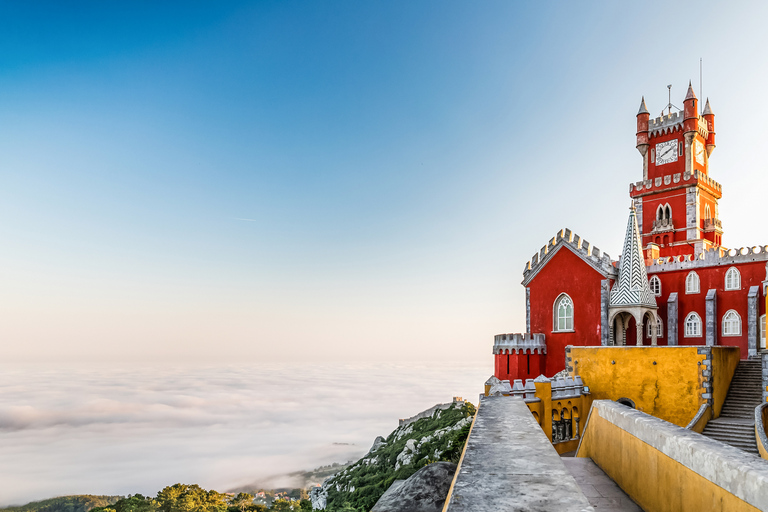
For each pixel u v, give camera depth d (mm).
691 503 7699
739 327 45969
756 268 45438
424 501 11062
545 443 7289
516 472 5625
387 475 87875
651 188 63406
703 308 48594
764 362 27234
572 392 25828
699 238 59250
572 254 47344
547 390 23031
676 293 50406
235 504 98562
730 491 6426
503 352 47438
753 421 25531
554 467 5867
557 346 47531
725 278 47406
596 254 45750
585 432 16062
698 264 49312
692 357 25453
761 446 20875
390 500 11281
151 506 93750
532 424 8992
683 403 25453
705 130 63688
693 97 61062
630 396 26344
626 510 10164
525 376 46156
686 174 60469
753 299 44781
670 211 62062
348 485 95812
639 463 10320
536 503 4512
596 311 45094
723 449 7258
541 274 49656
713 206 64312
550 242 49625
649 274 52594
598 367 27078
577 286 46656
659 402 25875
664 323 50719
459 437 60344
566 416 25062
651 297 43469
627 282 43344
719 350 27266
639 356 26328
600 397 26750
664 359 25938
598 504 10523
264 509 93062
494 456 6430
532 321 50000
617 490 11516
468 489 4957
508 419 9570
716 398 26469
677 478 8289
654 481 9406
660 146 64062
